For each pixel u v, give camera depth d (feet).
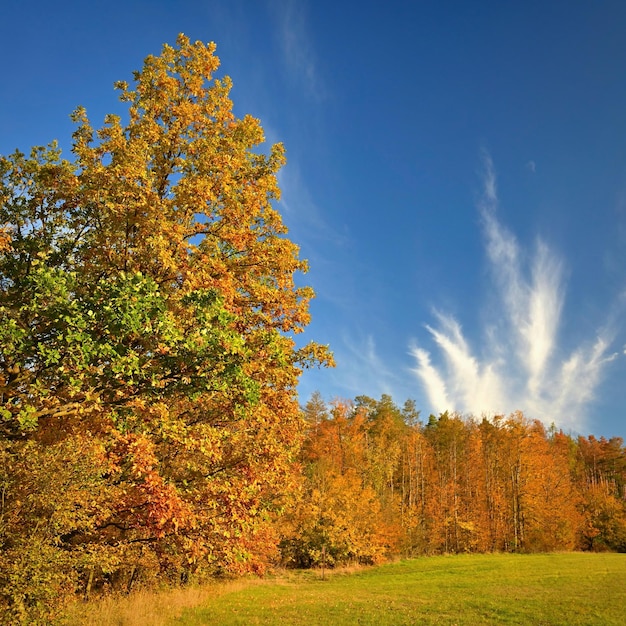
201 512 33.30
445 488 183.93
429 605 69.31
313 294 47.09
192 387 27.68
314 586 97.66
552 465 194.39
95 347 23.13
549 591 81.46
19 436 30.22
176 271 33.55
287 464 43.11
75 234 38.32
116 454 30.99
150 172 37.29
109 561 36.14
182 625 50.83
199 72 45.16
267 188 44.70
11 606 28.76
